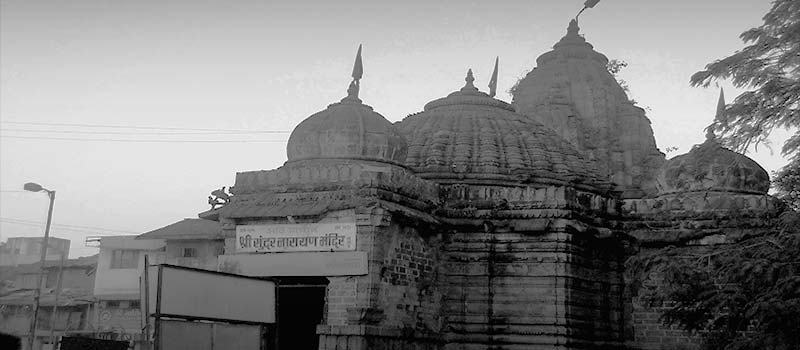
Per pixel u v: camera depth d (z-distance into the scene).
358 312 25.23
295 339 31.59
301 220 26.72
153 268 19.31
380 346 25.73
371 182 26.38
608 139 46.47
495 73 42.56
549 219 29.45
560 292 28.92
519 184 33.00
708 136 26.77
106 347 19.62
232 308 20.95
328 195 27.05
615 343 30.83
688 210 31.08
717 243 29.89
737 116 23.81
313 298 31.89
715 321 23.23
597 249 30.98
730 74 23.88
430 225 28.52
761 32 23.55
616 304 31.11
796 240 20.67
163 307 18.88
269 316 22.11
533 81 48.31
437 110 37.00
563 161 35.09
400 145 30.09
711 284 23.58
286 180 27.91
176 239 41.56
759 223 29.94
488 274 29.70
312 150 29.47
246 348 21.48
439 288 29.41
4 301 48.34
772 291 20.91
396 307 26.72
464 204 30.36
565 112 45.59
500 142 34.56
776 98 23.31
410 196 28.08
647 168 47.12
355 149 29.17
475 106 37.06
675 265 23.47
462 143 34.12
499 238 29.97
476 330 29.28
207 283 20.25
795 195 22.98
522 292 29.39
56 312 45.88
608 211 31.70
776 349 20.72
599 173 38.31
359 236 25.83
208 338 20.42
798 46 23.02
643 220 31.72
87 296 48.66
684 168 31.52
